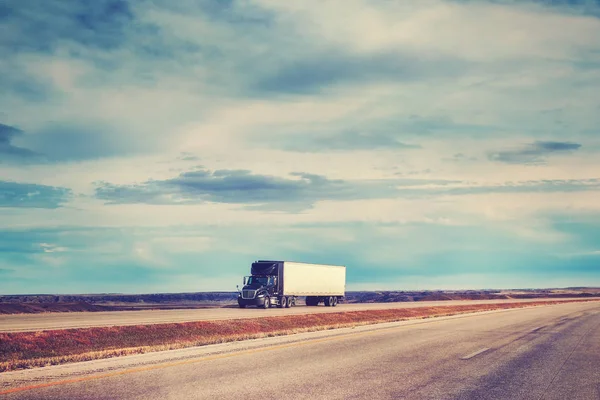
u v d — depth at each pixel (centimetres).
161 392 898
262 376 1070
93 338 2064
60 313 4222
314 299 6000
